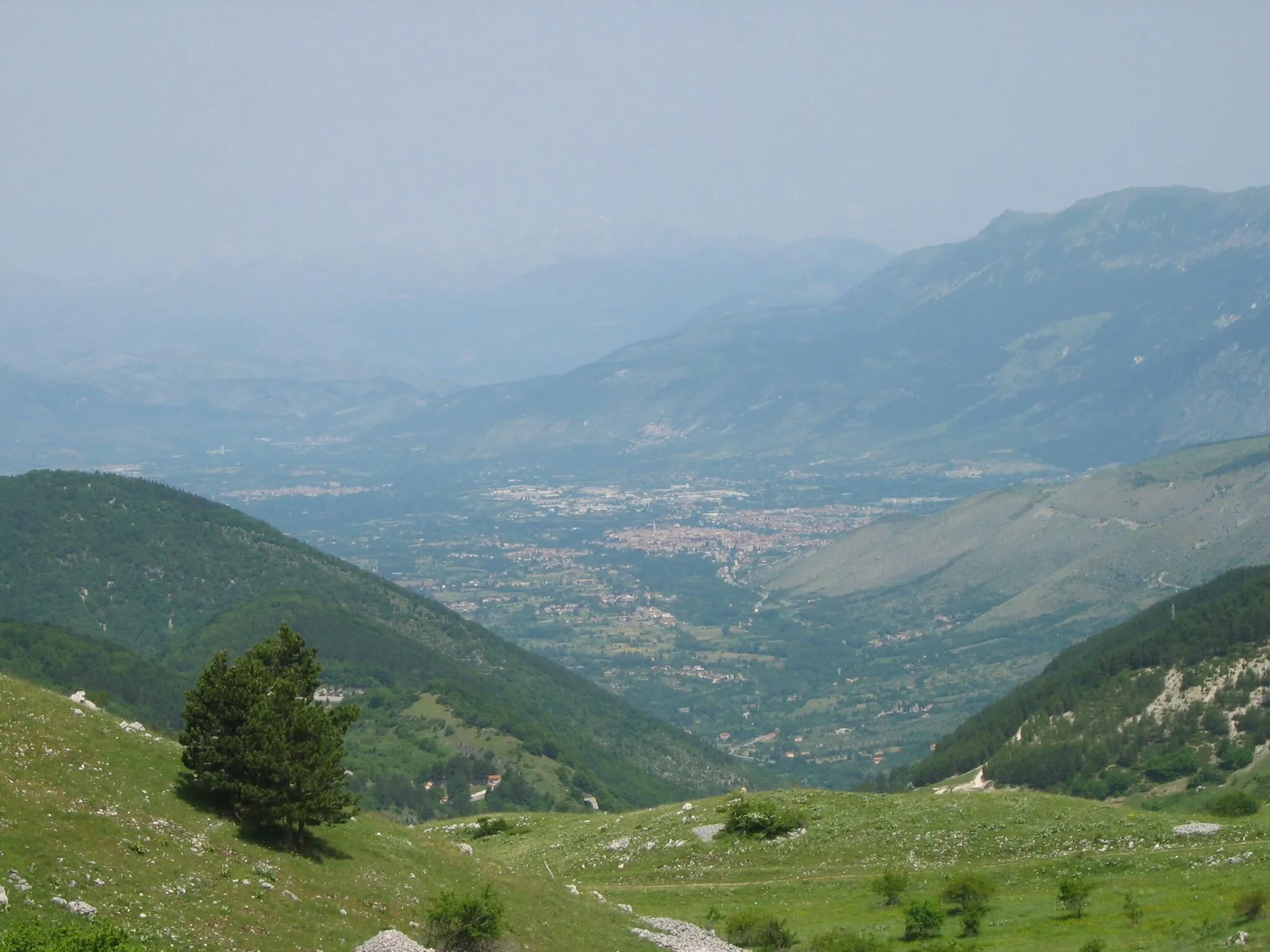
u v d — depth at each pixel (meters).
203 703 54.91
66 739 54.44
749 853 86.38
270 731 54.22
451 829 112.75
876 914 71.25
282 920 48.12
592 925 62.31
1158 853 73.94
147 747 57.72
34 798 48.28
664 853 89.62
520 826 109.50
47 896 42.09
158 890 45.97
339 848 58.34
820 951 61.91
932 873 77.25
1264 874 66.69
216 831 52.78
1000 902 69.88
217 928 45.16
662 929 66.19
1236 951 53.12
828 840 86.44
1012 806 87.00
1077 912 65.06
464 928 52.56
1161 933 58.69
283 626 58.66
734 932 66.88
